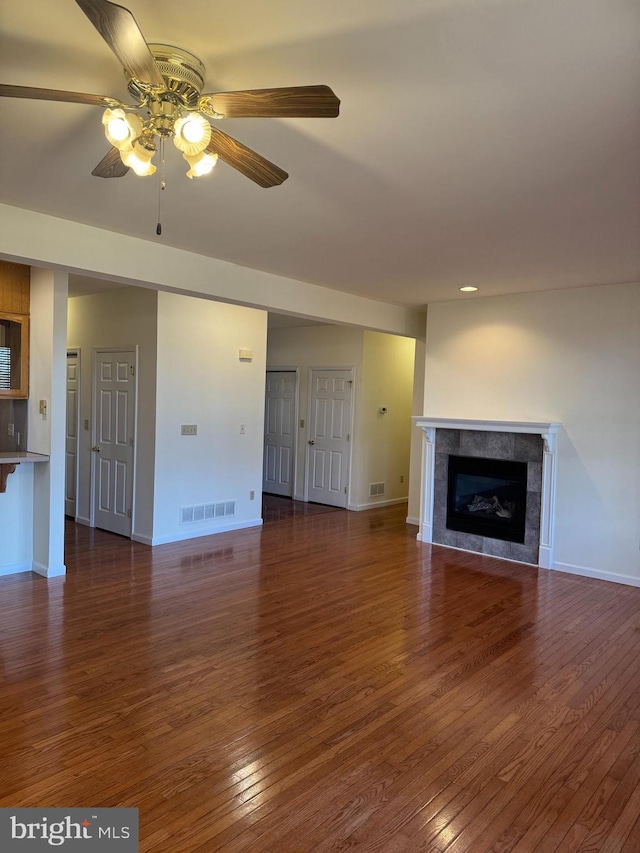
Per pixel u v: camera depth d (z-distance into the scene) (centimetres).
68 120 213
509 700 288
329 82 187
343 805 210
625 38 159
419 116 206
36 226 325
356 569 510
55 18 157
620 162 243
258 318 658
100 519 630
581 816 208
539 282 487
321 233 353
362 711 275
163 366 562
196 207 309
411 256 405
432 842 194
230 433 637
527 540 541
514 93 190
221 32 162
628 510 484
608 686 305
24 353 471
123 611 394
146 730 253
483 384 570
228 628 370
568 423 516
